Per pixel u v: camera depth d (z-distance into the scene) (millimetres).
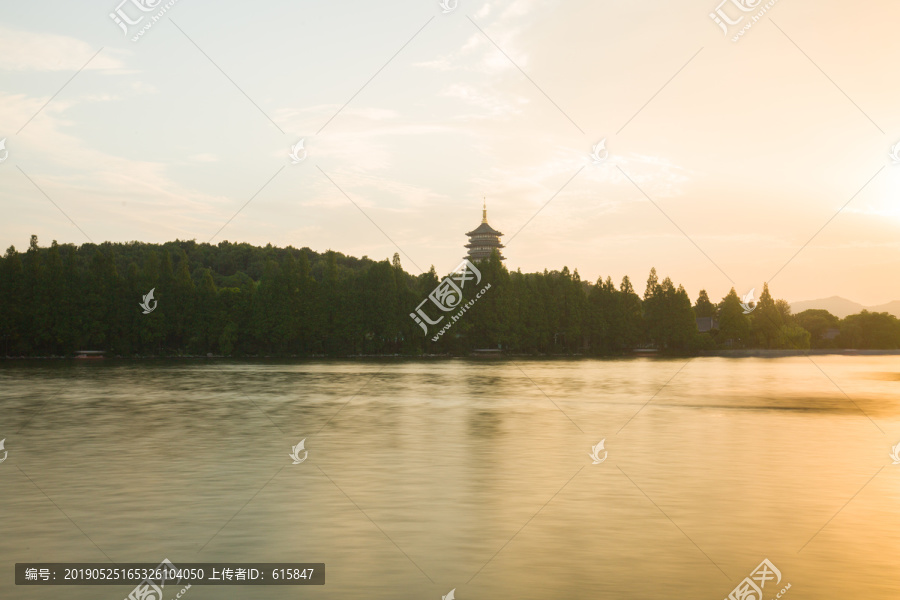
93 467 17531
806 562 10680
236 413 30281
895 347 154500
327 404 34594
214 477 16312
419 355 111250
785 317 155750
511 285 115688
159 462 18250
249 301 105562
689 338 124938
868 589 9680
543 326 119312
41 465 17812
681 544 11469
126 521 12609
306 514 13094
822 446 21234
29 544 11359
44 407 32656
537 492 14898
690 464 18172
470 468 17531
